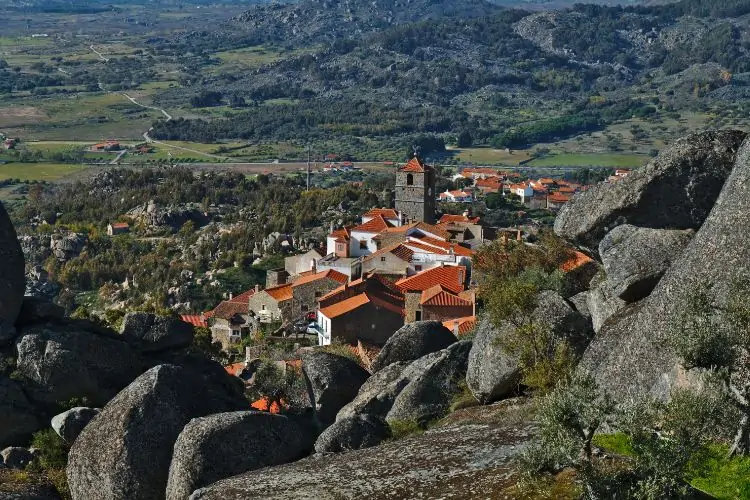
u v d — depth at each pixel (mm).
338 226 170625
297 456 41438
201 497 35062
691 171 48531
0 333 54188
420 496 31453
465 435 36594
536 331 45688
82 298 164500
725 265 39469
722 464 32688
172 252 185250
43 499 43000
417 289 99688
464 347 51562
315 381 54969
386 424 45438
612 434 34219
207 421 40719
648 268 45062
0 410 50969
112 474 41125
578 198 52906
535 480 29766
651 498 27297
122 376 54469
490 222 196500
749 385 33000
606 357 43000
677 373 36031
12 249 55719
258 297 118688
